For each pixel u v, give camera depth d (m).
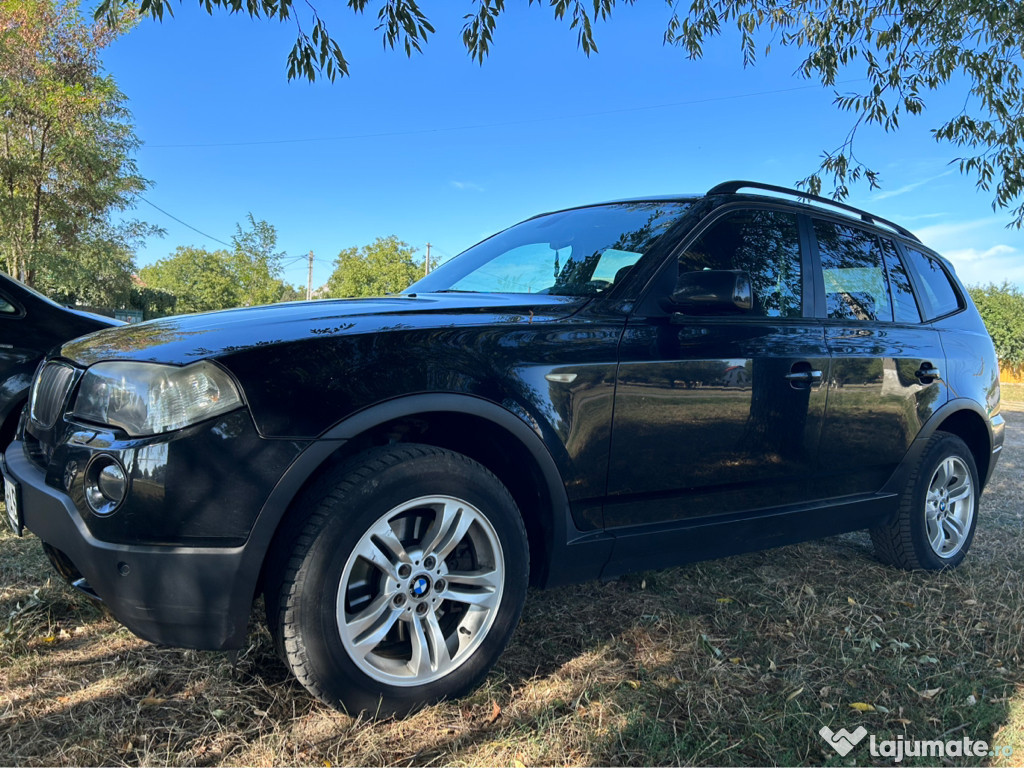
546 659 2.47
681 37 5.93
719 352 2.66
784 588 3.26
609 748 1.94
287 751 1.88
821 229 3.34
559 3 4.05
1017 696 2.32
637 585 3.21
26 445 2.33
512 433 2.17
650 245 2.75
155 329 2.21
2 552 3.19
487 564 2.21
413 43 3.78
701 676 2.37
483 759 1.88
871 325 3.34
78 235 19.81
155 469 1.76
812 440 2.96
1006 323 31.72
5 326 3.65
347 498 1.91
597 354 2.37
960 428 3.95
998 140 6.33
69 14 17.34
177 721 2.00
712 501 2.72
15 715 1.98
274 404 1.85
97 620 2.60
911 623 2.91
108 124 18.73
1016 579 3.56
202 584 1.79
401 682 2.03
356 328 2.07
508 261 3.18
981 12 5.73
